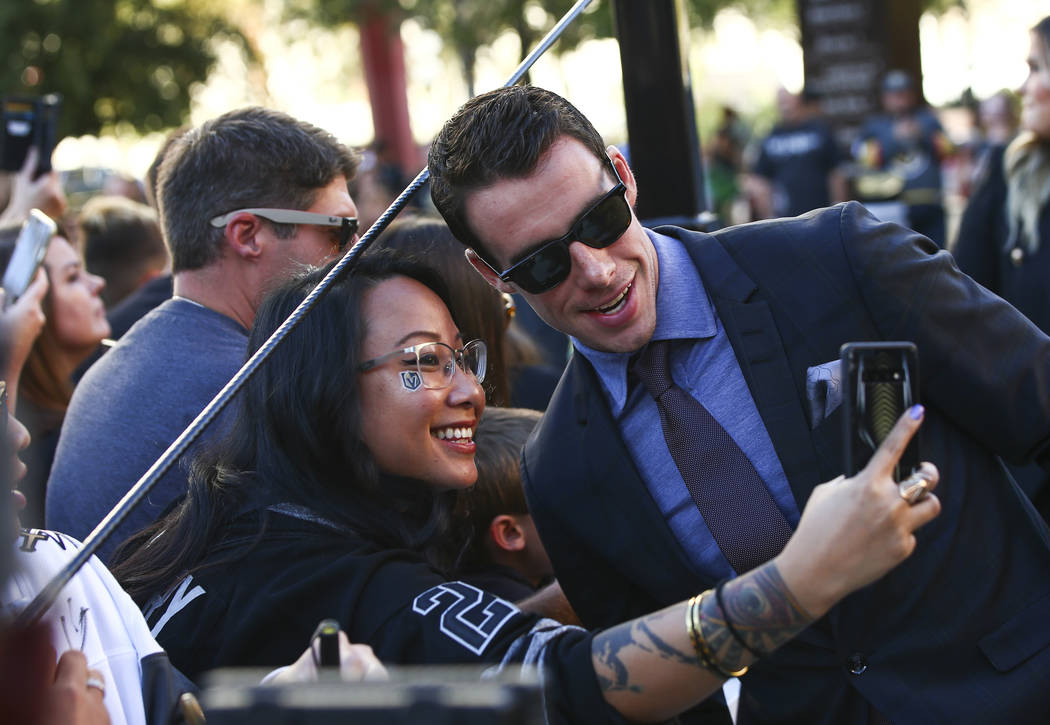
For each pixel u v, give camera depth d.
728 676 1.51
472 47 12.80
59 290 3.10
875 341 1.83
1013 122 11.52
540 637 1.63
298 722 1.09
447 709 1.07
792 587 1.44
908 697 1.78
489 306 2.54
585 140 1.81
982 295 1.87
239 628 1.79
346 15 14.95
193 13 14.16
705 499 1.87
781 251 1.90
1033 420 1.83
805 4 9.84
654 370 1.92
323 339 1.93
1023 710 1.77
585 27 12.01
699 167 2.89
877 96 9.73
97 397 2.54
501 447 2.44
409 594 1.74
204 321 2.55
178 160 2.58
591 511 1.96
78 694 1.43
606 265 1.79
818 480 1.82
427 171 1.88
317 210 2.58
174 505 2.20
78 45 12.99
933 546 1.80
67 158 14.27
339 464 1.95
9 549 1.10
